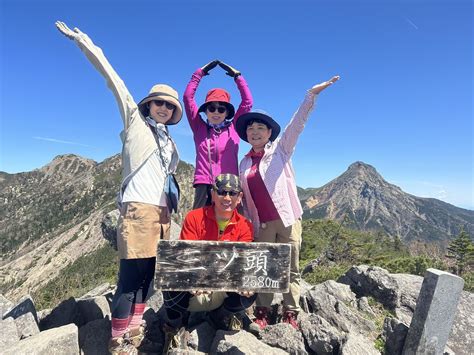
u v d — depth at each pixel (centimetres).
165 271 175
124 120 206
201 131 250
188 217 204
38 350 167
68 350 179
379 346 233
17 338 194
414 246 1445
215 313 222
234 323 214
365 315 278
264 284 182
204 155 243
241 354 186
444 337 208
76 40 203
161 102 213
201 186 241
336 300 274
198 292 195
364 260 831
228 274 179
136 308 199
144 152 198
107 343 205
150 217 194
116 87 205
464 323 269
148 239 192
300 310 249
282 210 222
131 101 206
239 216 206
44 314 249
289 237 228
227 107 250
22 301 223
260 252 182
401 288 307
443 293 204
